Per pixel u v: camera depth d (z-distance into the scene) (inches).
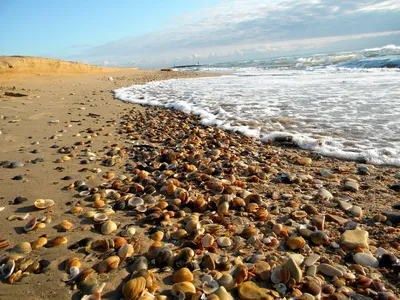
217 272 68.5
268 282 65.6
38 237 81.2
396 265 70.7
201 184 121.9
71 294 61.1
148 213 96.6
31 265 68.6
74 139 193.6
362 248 78.1
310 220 94.1
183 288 61.9
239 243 81.4
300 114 259.6
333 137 187.6
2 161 145.3
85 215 94.1
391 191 115.2
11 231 84.0
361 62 962.1
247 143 192.1
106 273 67.6
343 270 69.8
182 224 90.7
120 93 482.0
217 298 59.5
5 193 110.0
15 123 232.2
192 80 823.7
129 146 180.7
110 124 244.4
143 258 71.9
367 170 136.6
